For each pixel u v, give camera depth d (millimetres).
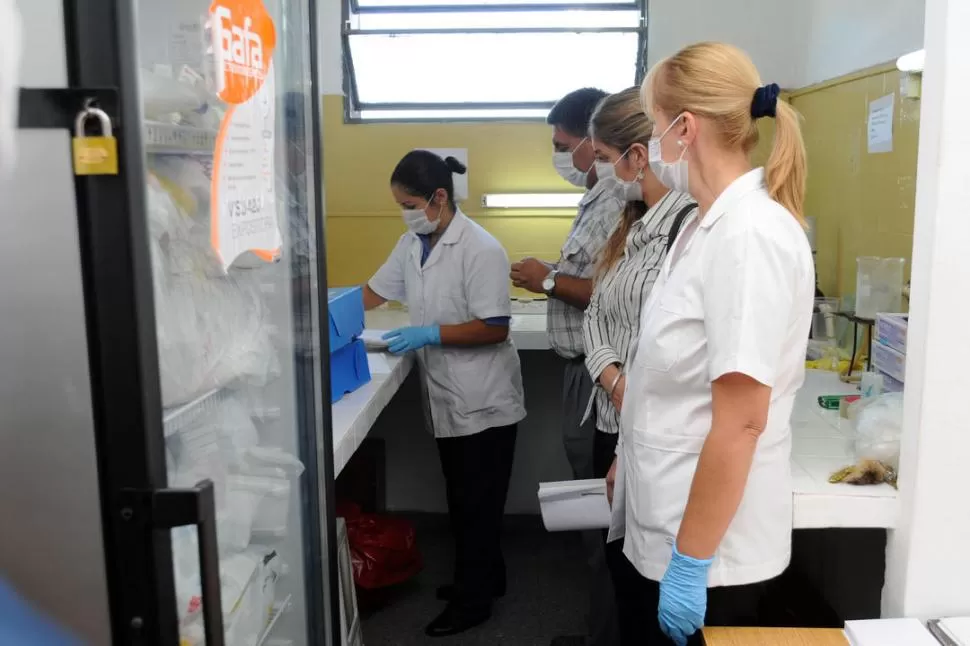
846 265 2830
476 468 2678
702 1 3475
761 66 3467
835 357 2543
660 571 1478
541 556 3281
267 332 1175
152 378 751
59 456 755
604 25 3592
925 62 1413
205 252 952
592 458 2416
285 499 1245
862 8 2676
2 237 727
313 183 1270
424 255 2744
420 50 3650
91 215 719
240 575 1083
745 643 1376
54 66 704
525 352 3471
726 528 1324
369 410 2094
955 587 1486
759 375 1245
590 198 2445
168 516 757
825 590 2633
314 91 1262
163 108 858
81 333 734
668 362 1406
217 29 949
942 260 1392
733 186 1354
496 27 3594
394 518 3084
